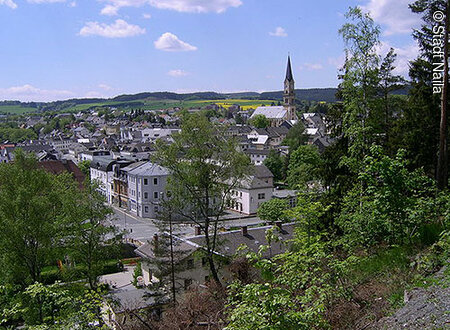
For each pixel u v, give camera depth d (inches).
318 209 609.0
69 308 613.6
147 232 2554.1
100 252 1424.7
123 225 2748.5
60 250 1412.4
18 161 1583.4
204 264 1359.5
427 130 1125.7
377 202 577.6
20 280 1350.9
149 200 3006.9
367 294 497.0
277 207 2331.4
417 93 1185.4
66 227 1401.3
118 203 3462.1
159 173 2999.5
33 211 1326.3
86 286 1397.6
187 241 1466.5
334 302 470.0
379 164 590.2
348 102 935.0
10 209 1327.5
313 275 441.7
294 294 457.4
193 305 670.5
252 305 349.7
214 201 1342.3
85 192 1453.0
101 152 4896.7
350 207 724.0
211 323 597.9
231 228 2329.0
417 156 1069.1
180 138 1262.3
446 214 557.9
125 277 1779.0
